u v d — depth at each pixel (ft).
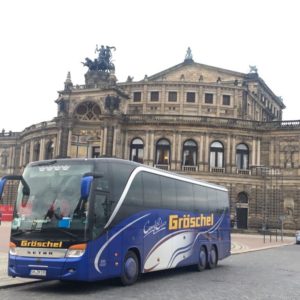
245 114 375.25
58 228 73.26
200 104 371.76
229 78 410.93
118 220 79.77
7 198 380.17
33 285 79.56
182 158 329.31
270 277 98.78
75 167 77.30
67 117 335.06
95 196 75.20
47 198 75.97
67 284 81.87
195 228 108.47
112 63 356.59
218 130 329.93
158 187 93.91
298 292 78.64
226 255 127.44
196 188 111.45
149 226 88.94
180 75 411.13
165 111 373.61
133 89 381.60
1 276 83.66
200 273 105.91
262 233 315.58
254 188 329.31
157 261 91.25
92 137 334.03
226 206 130.21
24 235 74.69
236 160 332.19
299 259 146.61
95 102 331.77
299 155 325.21
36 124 368.07
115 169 81.10
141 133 332.80
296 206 323.16
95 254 73.72
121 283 81.92
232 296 72.74
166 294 73.00
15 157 418.31
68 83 341.21
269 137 334.24
